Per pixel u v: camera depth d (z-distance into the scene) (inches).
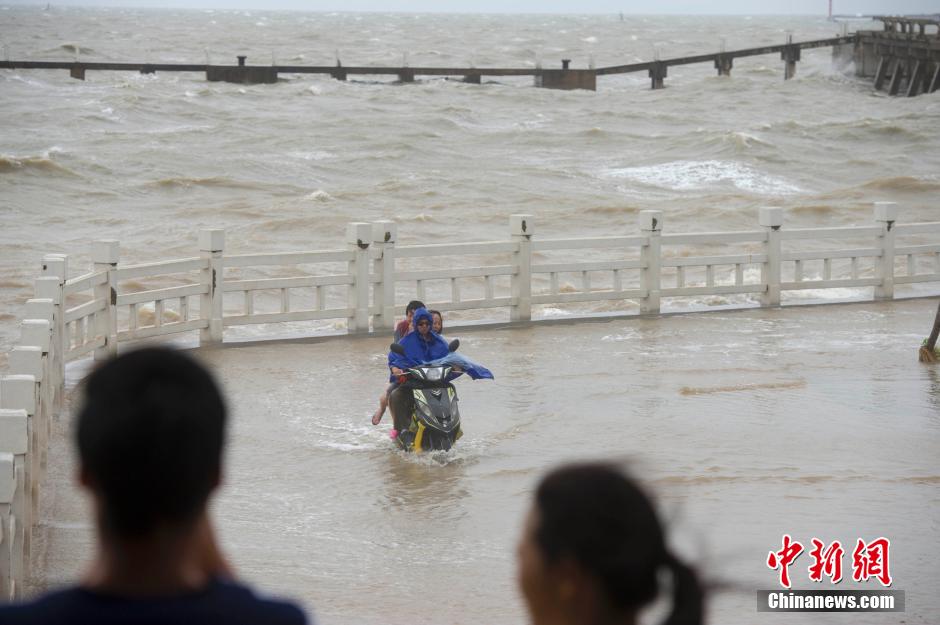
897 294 848.9
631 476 78.7
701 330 679.1
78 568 305.6
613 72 3179.1
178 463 80.7
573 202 1462.8
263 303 870.4
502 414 481.1
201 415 82.4
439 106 2687.0
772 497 365.1
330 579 301.0
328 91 2960.1
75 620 77.7
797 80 3243.1
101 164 1668.3
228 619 79.7
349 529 343.9
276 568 308.8
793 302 802.2
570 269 718.5
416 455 420.8
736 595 281.1
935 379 542.9
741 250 1170.0
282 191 1550.2
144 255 1059.3
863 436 440.8
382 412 437.4
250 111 2527.1
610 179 1699.1
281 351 617.0
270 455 423.2
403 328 448.1
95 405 81.9
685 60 3243.1
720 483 379.2
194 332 709.3
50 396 432.1
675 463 404.8
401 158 1867.6
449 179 1625.2
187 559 83.0
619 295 728.3
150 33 7618.1
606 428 456.8
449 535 338.6
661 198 1518.2
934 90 2876.5
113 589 80.2
